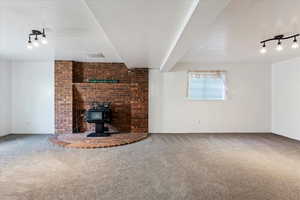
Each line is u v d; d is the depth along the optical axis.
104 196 2.23
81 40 3.62
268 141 4.89
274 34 3.19
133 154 3.78
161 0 1.81
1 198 2.19
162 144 4.56
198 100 6.04
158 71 5.99
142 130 5.88
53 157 3.57
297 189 2.41
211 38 3.40
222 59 5.34
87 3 1.86
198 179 2.68
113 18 2.22
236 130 6.05
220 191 2.36
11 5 2.21
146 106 5.89
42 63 5.76
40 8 2.29
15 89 5.73
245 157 3.62
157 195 2.26
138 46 3.38
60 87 5.65
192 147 4.30
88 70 6.01
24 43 3.85
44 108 5.78
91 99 5.82
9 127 5.68
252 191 2.36
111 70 6.08
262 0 2.04
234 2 2.09
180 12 2.06
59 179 2.66
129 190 2.37
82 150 4.04
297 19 2.58
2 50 4.43
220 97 6.09
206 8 1.80
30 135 5.50
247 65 6.02
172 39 2.97
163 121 6.02
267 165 3.21
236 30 2.99
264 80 6.03
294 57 5.02
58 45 3.99
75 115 5.81
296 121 5.06
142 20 2.28
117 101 5.89
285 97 5.45
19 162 3.31
